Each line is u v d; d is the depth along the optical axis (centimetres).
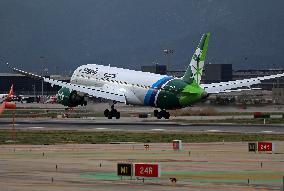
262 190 17175
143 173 19088
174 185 17975
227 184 18125
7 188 17325
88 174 19838
